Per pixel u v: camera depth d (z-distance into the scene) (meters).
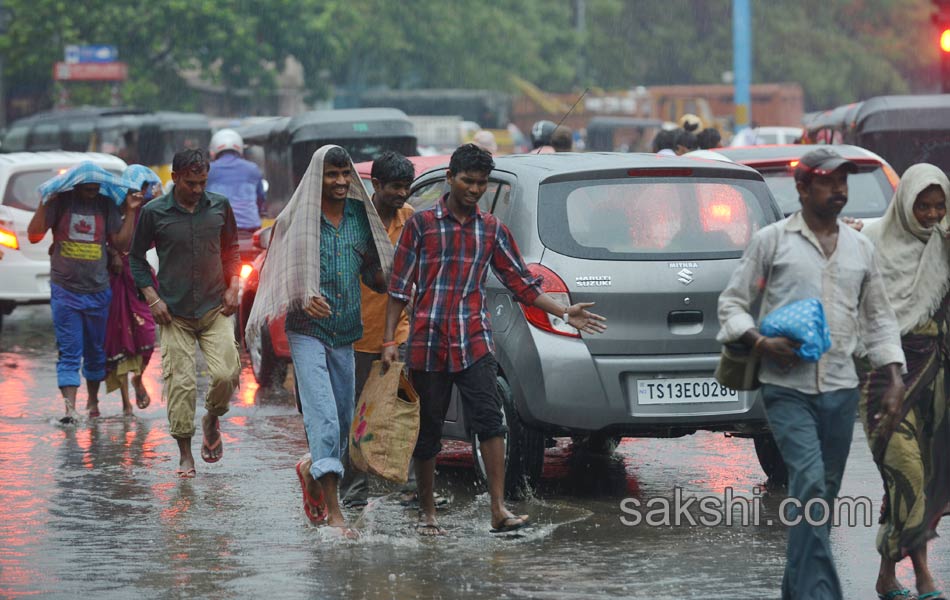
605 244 17.36
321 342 16.41
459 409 18.56
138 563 14.70
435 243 15.82
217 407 19.22
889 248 13.84
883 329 12.97
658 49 169.12
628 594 13.53
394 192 17.27
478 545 15.44
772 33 169.12
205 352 19.20
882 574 13.49
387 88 138.12
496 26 139.50
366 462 15.87
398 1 134.38
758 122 149.62
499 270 16.11
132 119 77.75
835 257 12.77
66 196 23.48
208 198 19.28
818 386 12.64
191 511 17.11
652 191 17.80
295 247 16.11
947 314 13.72
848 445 12.94
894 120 44.12
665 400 17.19
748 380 12.97
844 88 172.00
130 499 17.77
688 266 17.31
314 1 120.44
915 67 181.25
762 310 12.97
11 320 40.91
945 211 13.65
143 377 28.95
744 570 14.40
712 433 22.75
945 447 13.69
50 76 115.81
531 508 17.31
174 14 113.69
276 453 20.83
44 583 13.96
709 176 18.09
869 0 176.75
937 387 13.64
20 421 23.77
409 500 17.58
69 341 23.75
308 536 15.85
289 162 54.16
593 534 15.95
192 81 132.00
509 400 17.50
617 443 21.28
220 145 36.75
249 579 14.09
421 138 119.56
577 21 153.50
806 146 29.08
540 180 17.73
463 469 20.06
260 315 16.34
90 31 113.56
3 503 17.55
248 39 116.06
